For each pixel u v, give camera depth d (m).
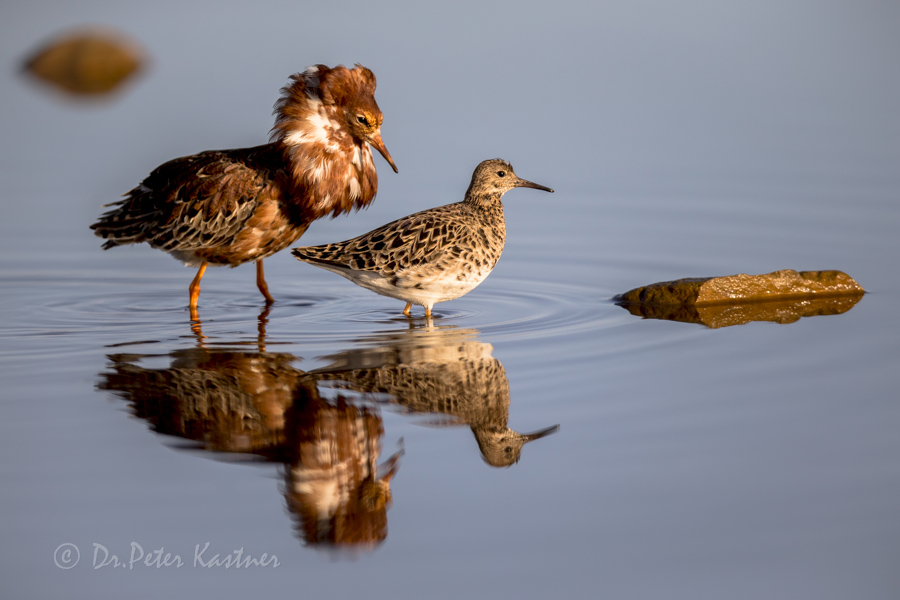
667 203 19.83
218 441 9.83
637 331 13.27
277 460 9.48
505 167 14.54
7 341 12.99
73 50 30.39
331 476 9.17
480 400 10.81
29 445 9.65
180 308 15.05
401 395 10.97
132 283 16.67
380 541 8.21
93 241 18.72
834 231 17.78
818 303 14.48
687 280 14.91
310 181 14.54
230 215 14.35
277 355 12.29
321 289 16.28
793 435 9.84
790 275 14.93
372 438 9.95
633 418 10.29
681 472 9.16
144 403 10.70
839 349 12.27
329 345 12.73
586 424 10.17
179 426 10.14
